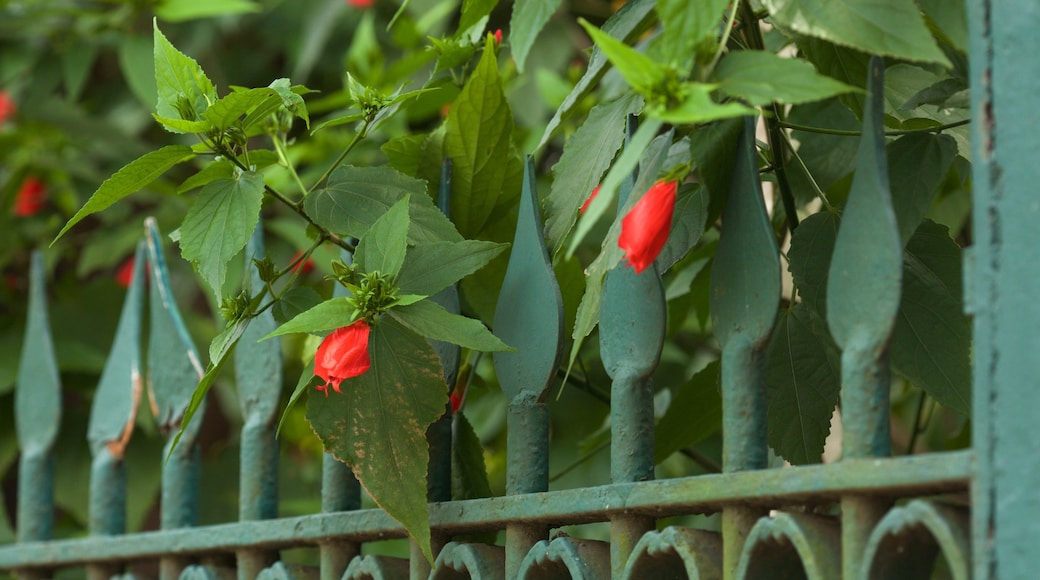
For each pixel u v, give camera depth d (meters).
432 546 1.61
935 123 1.70
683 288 2.15
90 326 3.55
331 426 1.47
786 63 1.12
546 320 1.50
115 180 1.43
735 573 1.23
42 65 3.98
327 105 2.60
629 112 1.42
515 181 1.78
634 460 1.39
